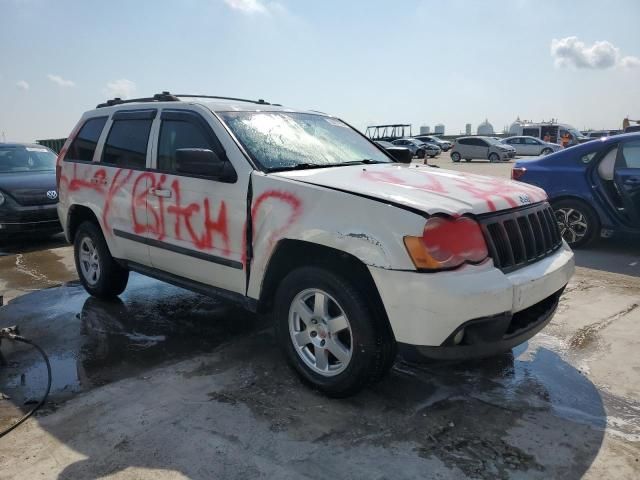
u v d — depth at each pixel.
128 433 3.04
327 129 4.78
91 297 5.68
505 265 3.16
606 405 3.32
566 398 3.41
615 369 3.80
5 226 8.16
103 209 5.02
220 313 5.10
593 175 7.26
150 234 4.49
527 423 3.11
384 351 3.17
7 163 9.55
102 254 5.27
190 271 4.19
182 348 4.27
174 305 5.37
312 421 3.13
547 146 34.59
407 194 3.12
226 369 3.85
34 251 8.17
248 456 2.81
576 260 6.93
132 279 6.39
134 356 4.14
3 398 3.49
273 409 3.27
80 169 5.36
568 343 4.25
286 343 3.56
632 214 6.99
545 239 3.62
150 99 4.96
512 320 3.23
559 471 2.68
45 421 3.19
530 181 7.77
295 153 4.11
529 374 3.73
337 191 3.21
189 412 3.25
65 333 4.64
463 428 3.06
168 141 4.41
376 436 2.98
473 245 2.99
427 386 3.56
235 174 3.76
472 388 3.53
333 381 3.30
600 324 4.63
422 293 2.85
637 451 2.84
